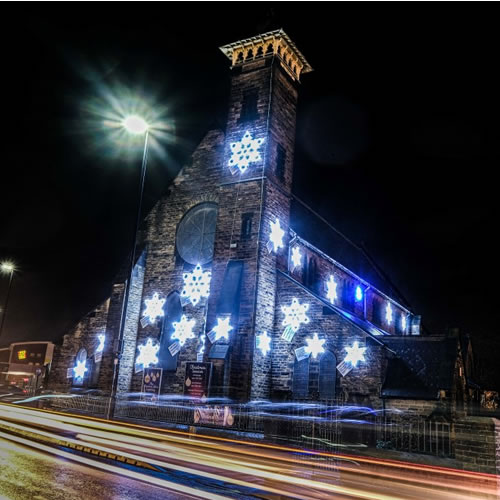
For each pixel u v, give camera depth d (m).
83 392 33.31
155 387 30.77
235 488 10.38
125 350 32.28
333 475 13.04
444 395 24.53
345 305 40.09
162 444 17.02
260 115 31.55
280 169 32.22
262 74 32.25
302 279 34.03
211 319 29.03
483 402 43.78
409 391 25.12
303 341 28.45
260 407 27.05
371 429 23.16
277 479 11.72
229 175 31.38
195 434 22.33
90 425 22.36
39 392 38.69
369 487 11.47
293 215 34.69
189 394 27.30
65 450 14.20
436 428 21.66
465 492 11.25
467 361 40.53
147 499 9.11
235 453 16.39
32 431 18.02
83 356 35.25
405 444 22.20
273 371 28.75
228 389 26.86
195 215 33.56
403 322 52.28
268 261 29.70
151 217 35.19
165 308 32.78
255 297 28.00
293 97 34.47
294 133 34.16
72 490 9.46
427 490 11.41
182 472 11.77
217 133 34.22
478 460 11.91
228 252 29.84
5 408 29.66
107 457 13.41
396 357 27.00
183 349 31.06
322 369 27.67
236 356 27.30
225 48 33.81
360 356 26.70
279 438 23.72
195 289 31.91
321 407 25.89
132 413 29.19
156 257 34.19
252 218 29.75
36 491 9.23
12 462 11.84
